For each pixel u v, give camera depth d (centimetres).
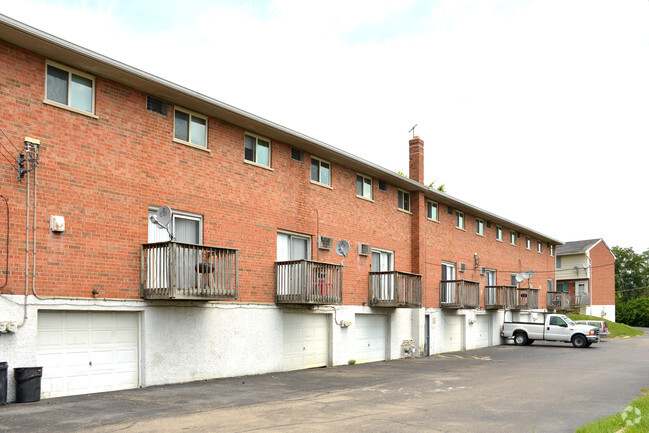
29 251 1184
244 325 1669
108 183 1349
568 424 987
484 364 2141
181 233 1532
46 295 1205
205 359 1539
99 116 1345
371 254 2320
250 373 1678
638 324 6712
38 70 1234
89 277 1289
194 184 1566
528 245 4138
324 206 2061
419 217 2634
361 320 2238
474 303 3022
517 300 3634
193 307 1520
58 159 1253
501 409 1132
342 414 1053
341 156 2067
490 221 3516
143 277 1400
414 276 2444
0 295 1128
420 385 1495
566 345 3394
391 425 957
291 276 1794
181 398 1221
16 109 1187
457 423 983
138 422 951
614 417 971
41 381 1198
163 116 1499
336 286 1972
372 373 1786
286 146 1905
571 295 5409
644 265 8712
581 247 5769
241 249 1689
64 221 1248
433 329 2716
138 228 1409
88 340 1293
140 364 1388
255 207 1756
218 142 1650
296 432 890
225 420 978
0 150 1155
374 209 2361
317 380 1580
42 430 880
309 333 1956
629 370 1917
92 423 939
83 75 1323
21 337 1154
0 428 892
